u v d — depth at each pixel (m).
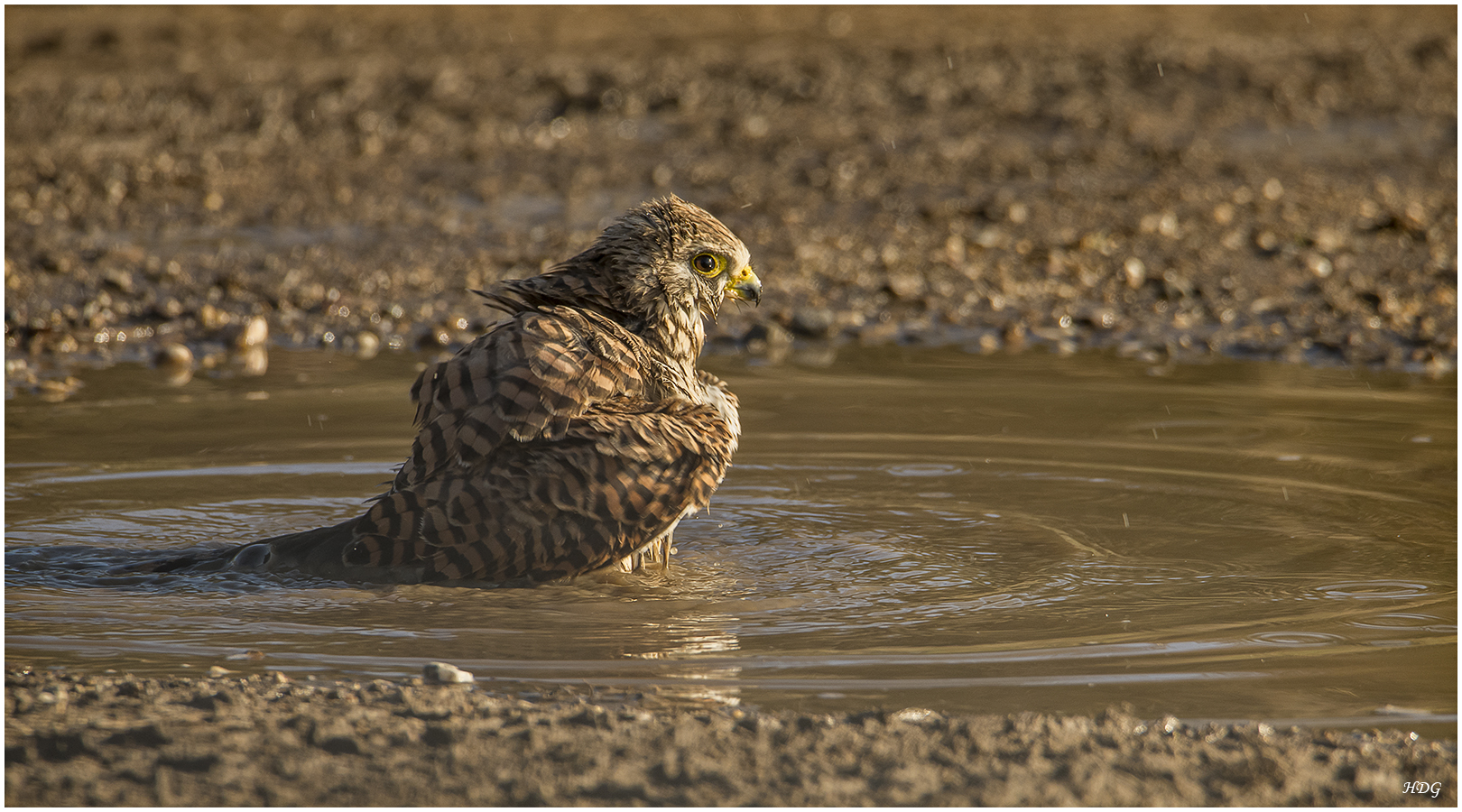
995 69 34.34
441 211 24.33
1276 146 28.25
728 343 17.70
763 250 21.97
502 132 29.58
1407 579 9.37
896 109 31.30
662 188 25.78
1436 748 6.70
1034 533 10.40
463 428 8.98
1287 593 9.12
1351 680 7.67
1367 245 21.59
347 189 25.61
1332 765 6.48
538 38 38.09
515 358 9.09
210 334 17.92
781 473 11.94
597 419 9.09
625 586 9.26
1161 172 26.33
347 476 11.74
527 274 20.59
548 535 8.93
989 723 6.88
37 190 24.78
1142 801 6.11
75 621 8.51
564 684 7.58
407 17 40.16
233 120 30.12
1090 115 30.44
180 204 24.47
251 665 7.86
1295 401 14.47
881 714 7.01
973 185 25.66
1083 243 21.84
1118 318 18.61
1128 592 9.16
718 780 6.22
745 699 7.39
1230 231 22.48
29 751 6.42
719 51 36.44
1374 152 27.62
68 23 38.00
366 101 31.59
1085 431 13.20
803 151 28.12
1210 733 6.85
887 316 18.98
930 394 14.77
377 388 15.04
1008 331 17.86
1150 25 39.59
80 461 12.11
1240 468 11.98
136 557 9.61
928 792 6.15
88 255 21.12
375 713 6.91
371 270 20.91
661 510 9.07
